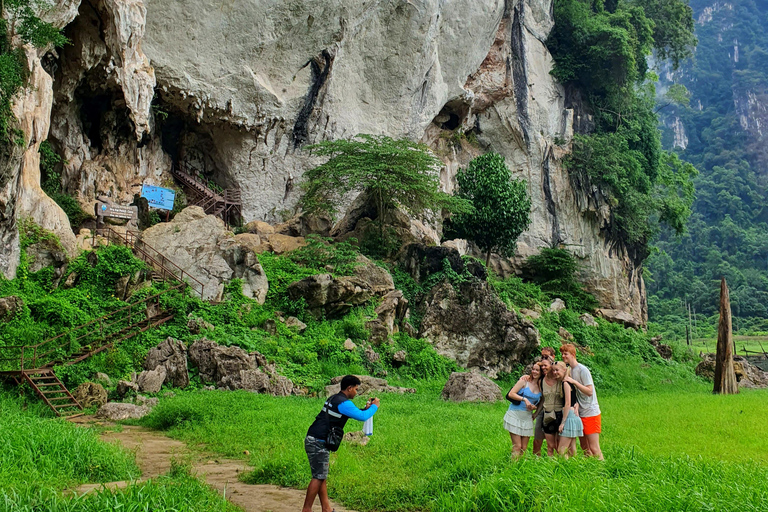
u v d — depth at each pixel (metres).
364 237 26.22
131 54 23.48
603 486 5.71
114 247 19.48
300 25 28.59
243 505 6.84
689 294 81.19
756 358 49.44
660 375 27.44
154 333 17.73
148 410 13.26
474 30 36.44
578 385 7.52
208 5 26.06
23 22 17.72
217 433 10.70
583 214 40.09
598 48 40.44
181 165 29.81
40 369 13.77
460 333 23.00
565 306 33.47
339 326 21.16
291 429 10.78
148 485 5.85
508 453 7.74
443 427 11.14
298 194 30.92
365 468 8.28
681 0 50.34
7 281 16.83
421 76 33.88
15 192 17.00
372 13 31.17
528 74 39.97
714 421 12.55
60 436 8.12
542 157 39.66
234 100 28.05
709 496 5.61
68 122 24.22
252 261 21.56
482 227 32.22
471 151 39.78
